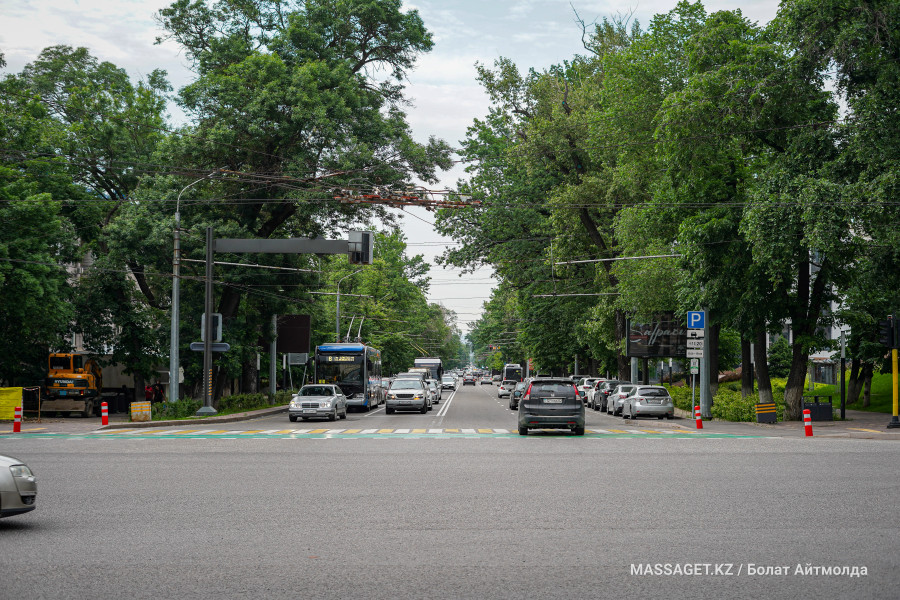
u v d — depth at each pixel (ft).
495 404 189.78
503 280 179.73
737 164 105.29
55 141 133.90
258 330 157.69
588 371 257.75
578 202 149.48
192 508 35.17
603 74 154.81
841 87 88.89
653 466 51.24
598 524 31.14
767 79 88.69
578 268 169.99
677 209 109.09
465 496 38.50
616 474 47.01
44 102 144.15
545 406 80.43
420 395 138.41
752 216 88.17
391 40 143.23
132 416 106.52
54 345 132.05
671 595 20.97
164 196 127.24
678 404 141.59
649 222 120.98
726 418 112.37
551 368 252.21
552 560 25.03
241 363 144.46
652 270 128.26
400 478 45.47
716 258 103.40
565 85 164.25
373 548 26.91
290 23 133.69
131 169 142.31
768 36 95.96
